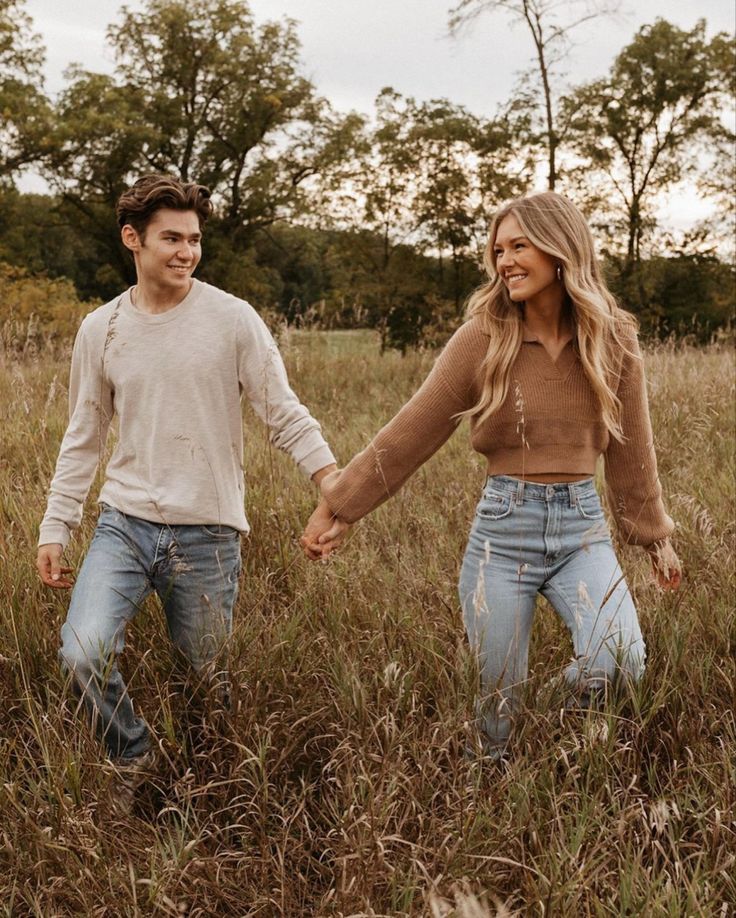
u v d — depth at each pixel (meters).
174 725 2.66
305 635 3.01
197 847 2.24
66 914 2.06
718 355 9.94
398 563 3.44
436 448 2.71
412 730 2.47
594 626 2.43
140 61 35.94
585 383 2.51
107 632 2.46
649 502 2.79
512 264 2.43
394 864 2.09
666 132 32.16
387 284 23.81
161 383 2.59
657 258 32.38
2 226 36.03
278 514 3.93
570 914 1.91
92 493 4.04
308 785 2.47
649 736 2.59
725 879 2.08
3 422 5.18
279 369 2.71
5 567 3.18
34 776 2.48
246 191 36.47
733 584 3.36
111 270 37.47
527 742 2.37
